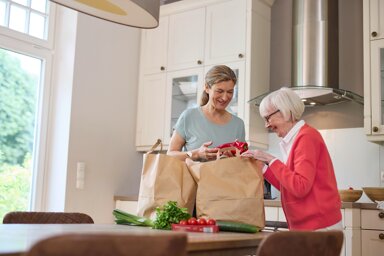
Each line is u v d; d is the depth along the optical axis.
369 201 3.37
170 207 1.63
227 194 1.69
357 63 3.57
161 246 0.83
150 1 1.67
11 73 3.59
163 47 4.21
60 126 3.77
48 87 3.82
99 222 3.90
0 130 3.48
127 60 4.25
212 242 1.19
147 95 4.27
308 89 3.32
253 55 3.71
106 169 3.99
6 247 0.92
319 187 1.74
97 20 3.99
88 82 3.89
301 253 1.14
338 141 3.56
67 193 3.67
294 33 3.63
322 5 3.55
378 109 3.14
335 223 1.74
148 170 1.83
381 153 3.38
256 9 3.79
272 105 1.89
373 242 2.86
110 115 4.06
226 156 1.88
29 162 3.69
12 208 3.53
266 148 3.83
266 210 3.21
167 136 4.07
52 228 1.46
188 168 1.80
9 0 3.59
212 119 2.19
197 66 3.97
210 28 3.94
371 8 3.26
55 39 3.89
